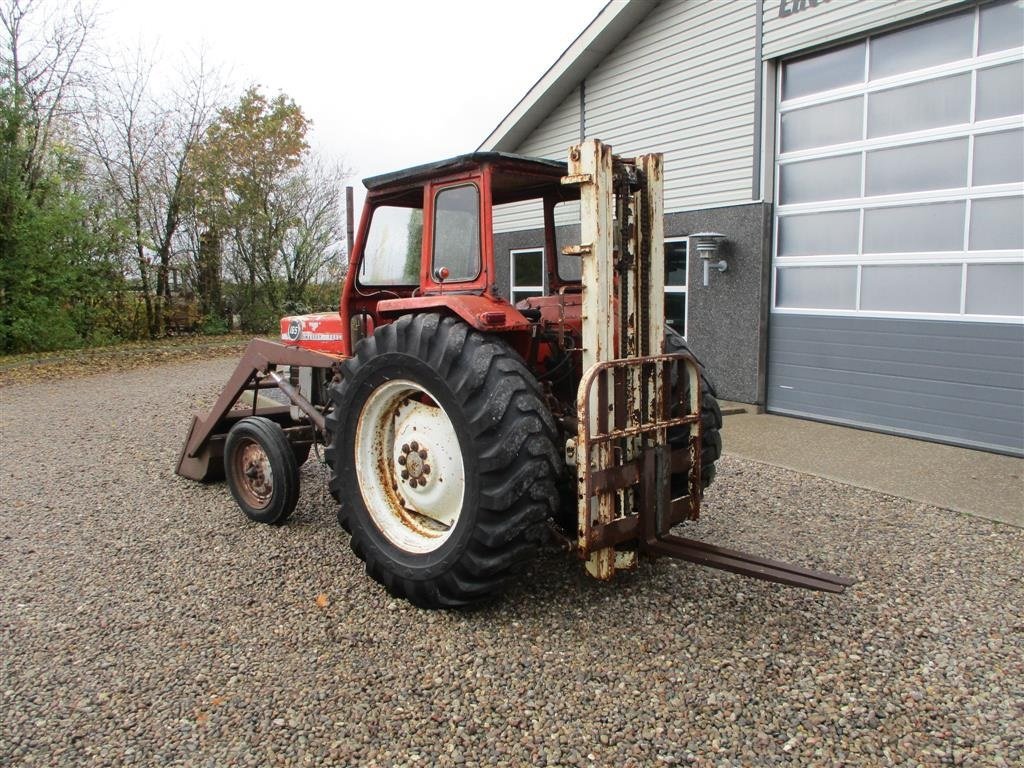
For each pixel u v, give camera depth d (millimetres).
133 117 16703
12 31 13914
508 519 2848
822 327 6898
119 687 2596
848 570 3533
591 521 2832
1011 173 5566
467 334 2982
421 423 3283
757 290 7273
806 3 6605
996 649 2791
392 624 3047
